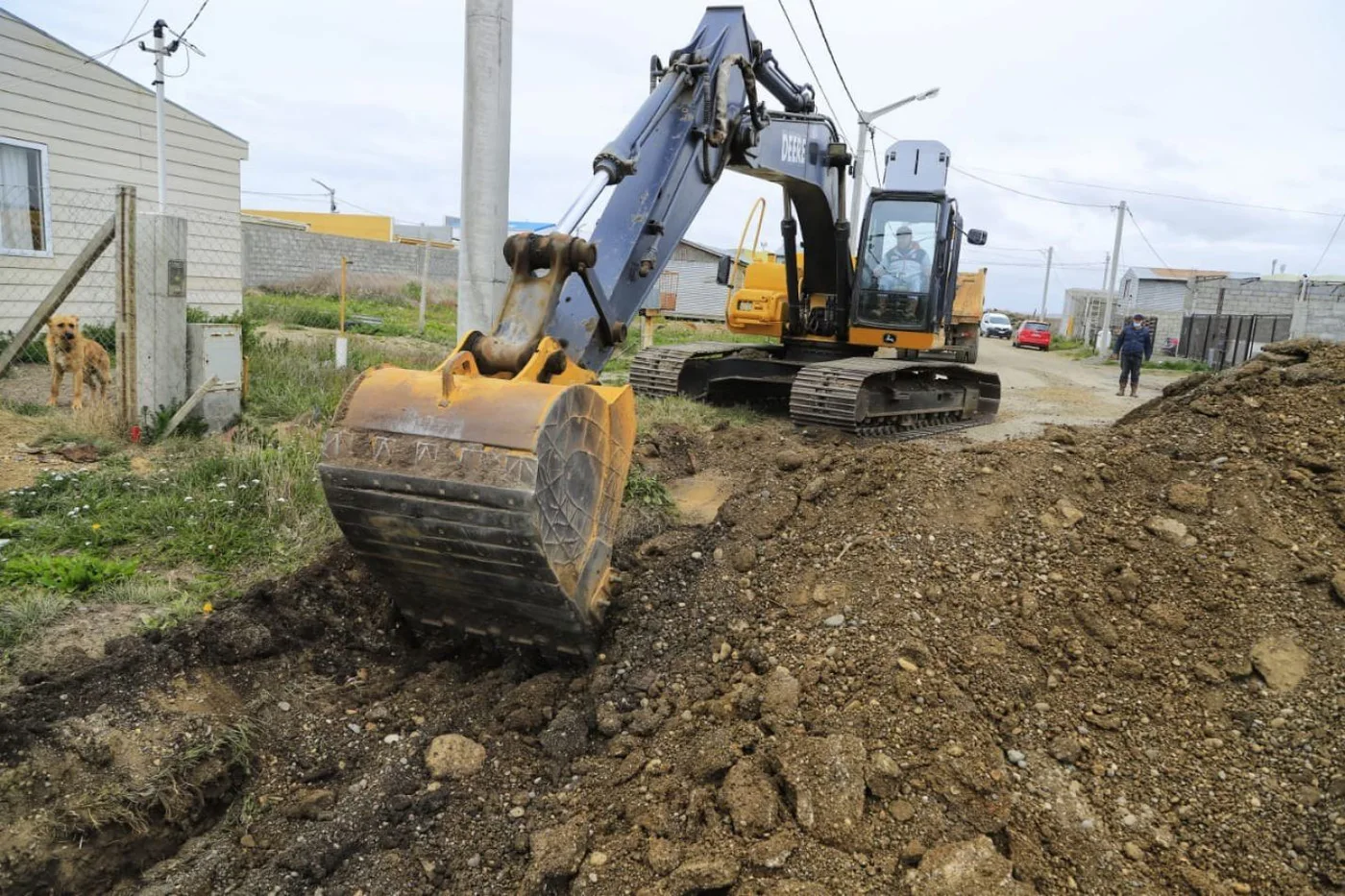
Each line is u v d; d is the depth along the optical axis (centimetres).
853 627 380
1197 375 645
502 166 576
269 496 549
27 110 1105
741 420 1002
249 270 2639
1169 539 421
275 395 851
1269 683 346
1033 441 529
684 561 475
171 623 411
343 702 385
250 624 404
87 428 684
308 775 342
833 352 1094
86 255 735
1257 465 459
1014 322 7344
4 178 1092
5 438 654
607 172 457
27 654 373
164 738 336
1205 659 361
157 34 1180
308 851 296
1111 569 408
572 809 317
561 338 425
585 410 363
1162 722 338
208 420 722
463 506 332
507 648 405
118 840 307
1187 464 481
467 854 298
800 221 1019
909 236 1030
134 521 518
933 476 476
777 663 375
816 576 429
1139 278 5516
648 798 313
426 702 386
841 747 305
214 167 1420
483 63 561
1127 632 377
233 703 374
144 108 1270
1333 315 2519
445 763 335
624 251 488
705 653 398
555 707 372
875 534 440
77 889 296
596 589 386
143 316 688
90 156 1199
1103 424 1209
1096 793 310
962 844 277
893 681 342
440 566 358
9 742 314
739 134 628
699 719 355
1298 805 302
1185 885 277
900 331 1038
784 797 301
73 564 443
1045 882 274
